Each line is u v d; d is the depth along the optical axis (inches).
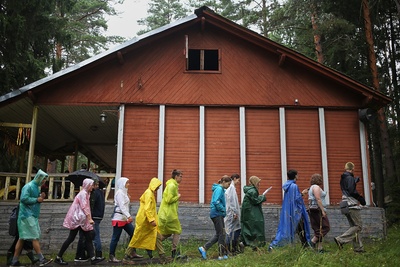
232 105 448.1
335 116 454.3
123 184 319.0
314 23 714.2
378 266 257.1
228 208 318.7
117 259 331.3
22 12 564.4
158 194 422.9
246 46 466.3
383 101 443.8
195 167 433.7
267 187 432.8
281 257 268.7
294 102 451.5
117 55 438.6
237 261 269.6
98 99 441.7
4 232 405.7
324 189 432.1
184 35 464.8
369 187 433.7
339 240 307.4
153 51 458.6
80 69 436.5
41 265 287.9
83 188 309.4
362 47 725.3
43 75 604.4
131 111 444.5
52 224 409.7
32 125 434.9
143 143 436.8
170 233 309.9
